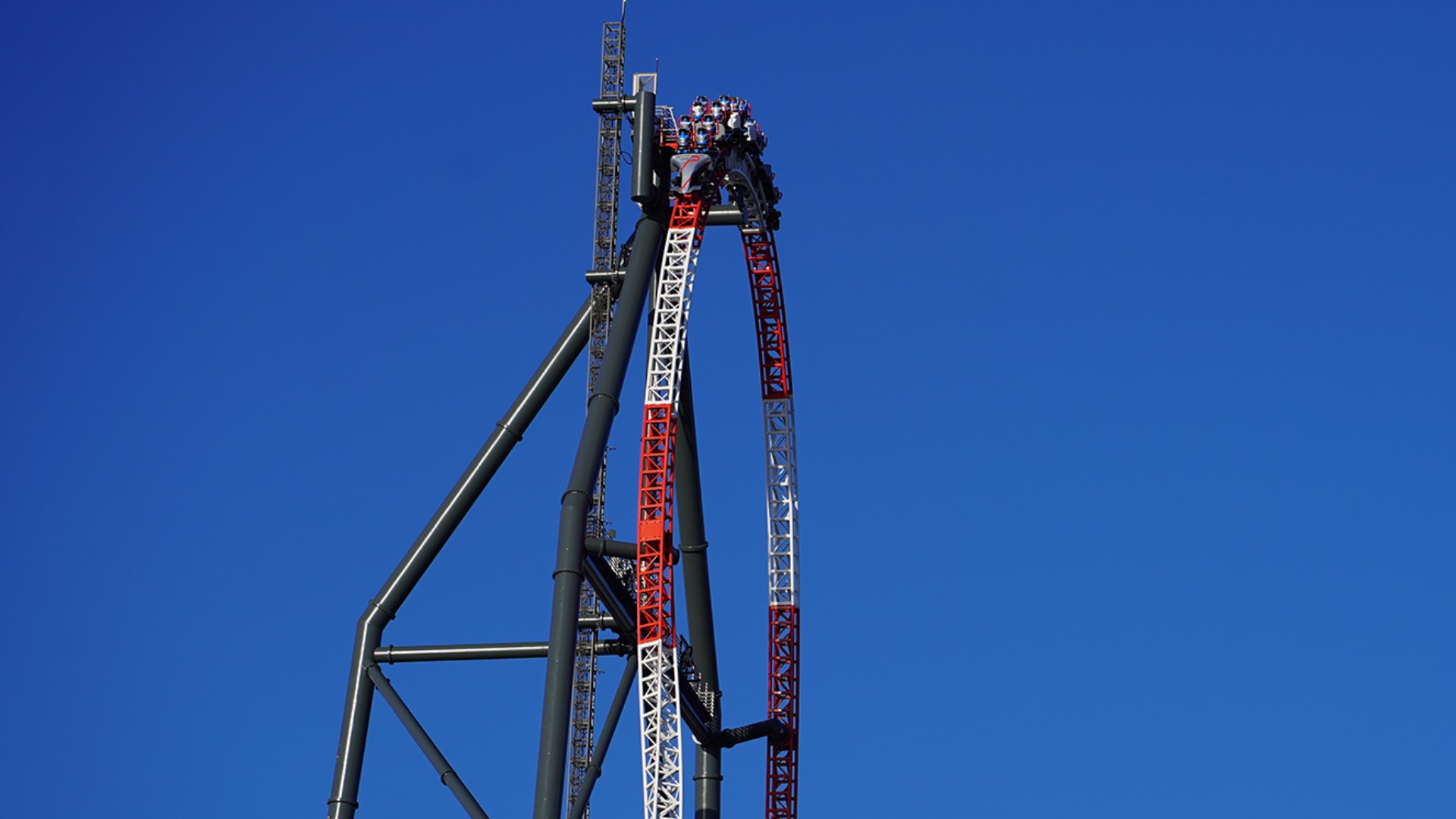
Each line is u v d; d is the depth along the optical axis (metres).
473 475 68.94
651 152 69.75
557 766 57.81
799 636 80.06
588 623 70.50
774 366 80.69
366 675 67.00
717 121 70.50
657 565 64.00
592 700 89.06
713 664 74.25
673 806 62.16
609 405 64.00
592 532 86.25
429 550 68.50
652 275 69.19
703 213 69.69
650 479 65.25
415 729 64.94
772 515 80.94
